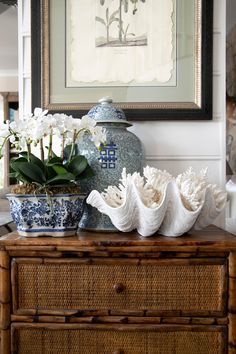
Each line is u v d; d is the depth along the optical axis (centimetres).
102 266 77
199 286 77
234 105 135
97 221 91
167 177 85
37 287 78
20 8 117
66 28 113
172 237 81
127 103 112
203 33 110
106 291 77
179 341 77
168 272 77
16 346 78
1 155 86
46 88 113
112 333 77
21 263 77
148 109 111
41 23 113
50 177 83
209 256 77
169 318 77
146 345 77
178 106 111
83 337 78
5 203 140
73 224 83
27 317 78
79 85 113
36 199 80
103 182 92
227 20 134
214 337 77
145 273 77
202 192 80
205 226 90
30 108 117
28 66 117
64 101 114
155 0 112
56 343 78
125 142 93
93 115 96
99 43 113
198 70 111
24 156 88
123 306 78
